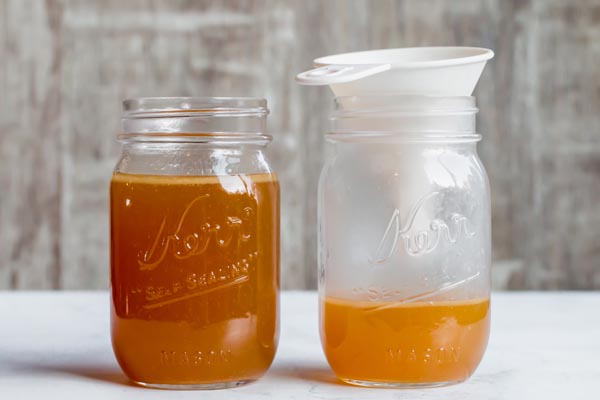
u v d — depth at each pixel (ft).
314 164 8.22
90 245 8.33
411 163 3.90
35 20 8.14
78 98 8.18
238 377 3.94
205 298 3.83
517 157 8.31
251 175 3.95
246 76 8.15
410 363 3.88
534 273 8.39
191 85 8.14
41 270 8.34
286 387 3.99
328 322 4.02
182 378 3.88
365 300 3.88
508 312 5.84
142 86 8.15
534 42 8.22
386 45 8.18
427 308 3.86
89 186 8.28
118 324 3.97
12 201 8.28
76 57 8.16
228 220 3.86
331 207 3.99
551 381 4.13
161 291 3.84
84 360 4.53
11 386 4.01
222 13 8.11
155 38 8.12
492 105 8.28
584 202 8.32
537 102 8.26
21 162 8.25
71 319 5.58
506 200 8.36
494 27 8.20
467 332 3.95
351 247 3.92
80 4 8.12
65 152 8.25
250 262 3.92
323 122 8.18
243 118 3.90
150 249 3.85
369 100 3.88
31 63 8.17
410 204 3.88
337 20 8.15
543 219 8.36
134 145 3.96
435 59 4.31
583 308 5.97
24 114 8.21
